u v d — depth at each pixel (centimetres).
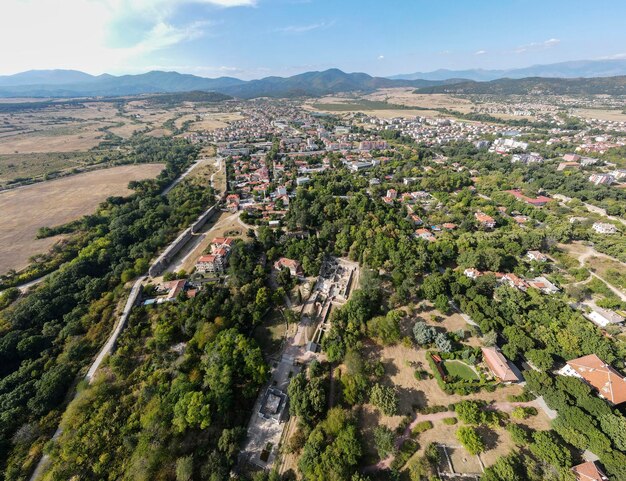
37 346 10050
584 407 7919
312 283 13962
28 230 18012
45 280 13400
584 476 6525
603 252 15250
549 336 10062
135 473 6819
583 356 9344
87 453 7319
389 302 12344
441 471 7188
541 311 11212
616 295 12506
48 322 10850
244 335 10762
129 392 8812
